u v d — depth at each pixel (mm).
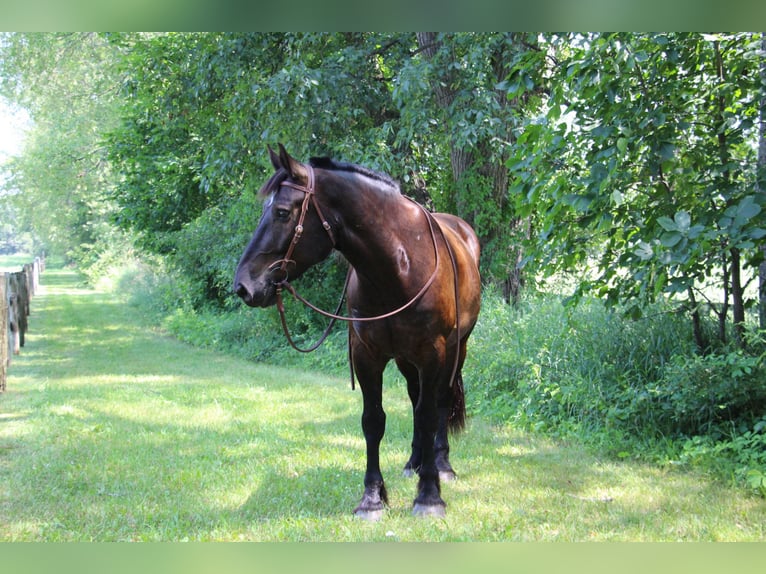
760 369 5223
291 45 9898
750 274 7004
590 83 4879
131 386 9203
